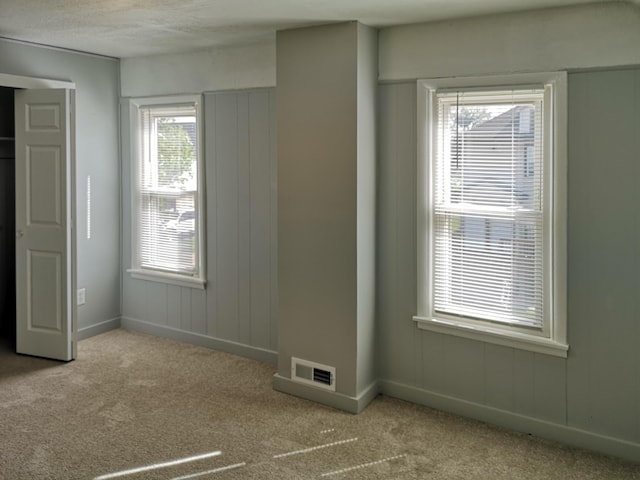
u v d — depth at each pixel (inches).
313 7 118.0
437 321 135.3
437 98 132.3
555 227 119.0
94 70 183.0
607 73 111.9
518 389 127.3
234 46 163.8
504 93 123.5
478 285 132.0
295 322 144.0
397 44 134.7
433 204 135.3
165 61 179.2
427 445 120.8
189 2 116.9
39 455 113.9
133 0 116.3
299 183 140.4
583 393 119.9
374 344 143.5
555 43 116.0
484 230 130.0
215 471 109.5
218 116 169.9
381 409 137.9
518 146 124.3
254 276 168.1
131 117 189.0
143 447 118.0
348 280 135.1
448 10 118.6
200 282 177.9
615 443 117.0
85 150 183.2
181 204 182.4
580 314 118.7
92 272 189.3
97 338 188.7
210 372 160.1
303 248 141.2
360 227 134.3
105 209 191.9
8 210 188.1
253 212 166.1
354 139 131.2
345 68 130.7
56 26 141.3
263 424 129.1
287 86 139.7
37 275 166.7
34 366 162.6
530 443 122.4
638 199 111.3
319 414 134.8
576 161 116.2
